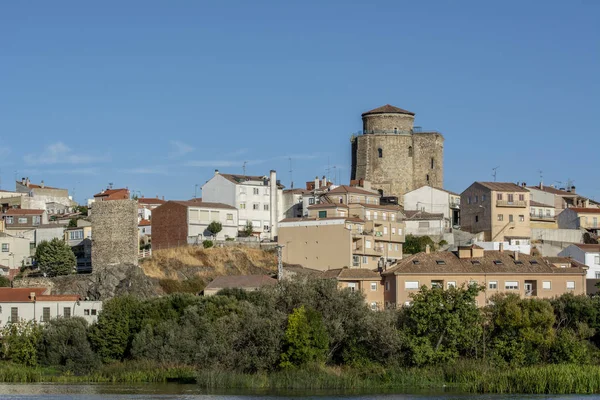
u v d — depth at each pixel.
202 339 159.12
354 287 181.75
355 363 150.62
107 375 155.88
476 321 152.50
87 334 165.25
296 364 147.38
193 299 172.25
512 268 182.38
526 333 152.25
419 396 136.38
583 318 163.38
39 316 177.50
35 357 164.00
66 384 152.38
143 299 178.25
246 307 158.50
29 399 135.62
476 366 147.62
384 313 155.50
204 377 146.50
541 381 138.62
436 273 178.62
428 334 151.00
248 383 144.50
